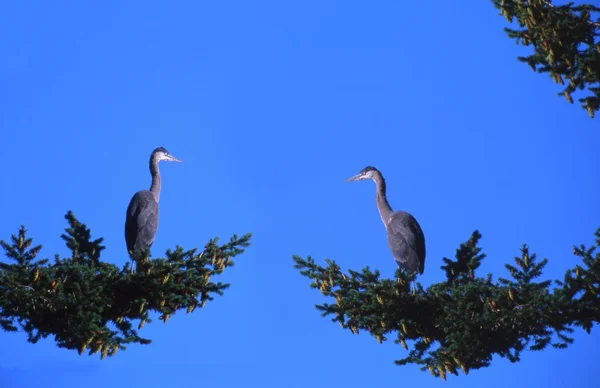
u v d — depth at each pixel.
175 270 16.22
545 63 17.31
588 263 16.19
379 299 16.53
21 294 15.35
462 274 18.55
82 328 15.46
